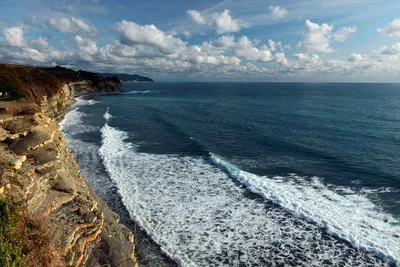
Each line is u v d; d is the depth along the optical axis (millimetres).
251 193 18703
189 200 17625
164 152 28125
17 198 9352
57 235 9102
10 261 6570
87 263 9297
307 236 14000
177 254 12625
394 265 11875
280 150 29281
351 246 13164
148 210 16281
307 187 19609
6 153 11930
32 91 36094
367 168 23344
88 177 20797
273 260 12383
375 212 16031
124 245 11062
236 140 33781
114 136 34719
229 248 13109
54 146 14586
